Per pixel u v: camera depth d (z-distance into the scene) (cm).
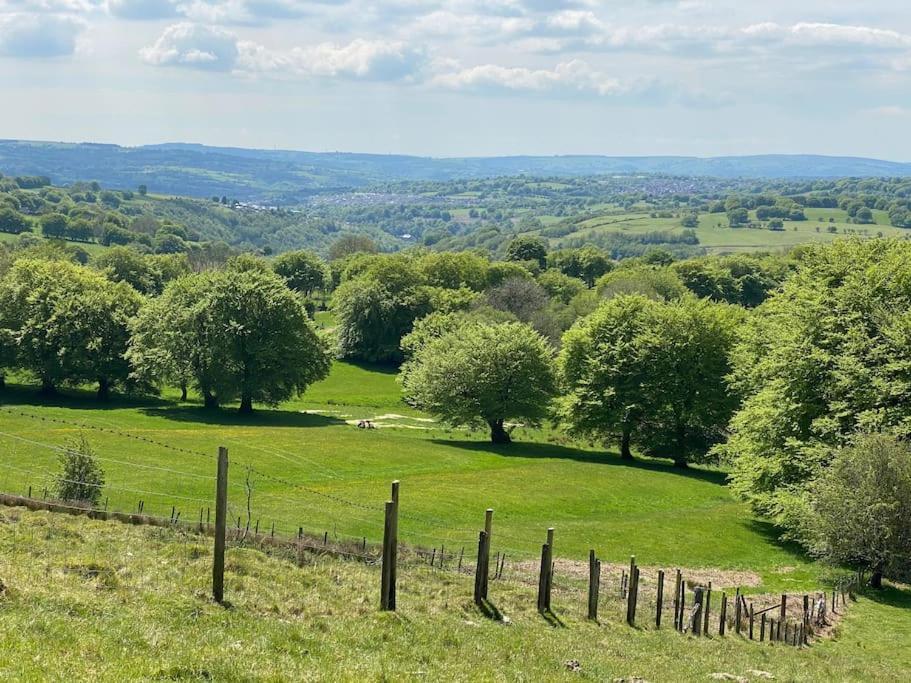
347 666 2000
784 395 6962
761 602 4959
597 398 10844
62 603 2098
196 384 12850
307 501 6712
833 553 5588
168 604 2298
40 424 9262
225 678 1773
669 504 8300
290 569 3231
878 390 6359
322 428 11212
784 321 7456
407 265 19800
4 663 1591
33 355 12888
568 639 2984
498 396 11631
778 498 6506
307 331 12862
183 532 3766
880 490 5459
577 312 17775
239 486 7019
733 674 2873
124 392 13488
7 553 2662
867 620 4784
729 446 8038
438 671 2131
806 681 2944
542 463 10019
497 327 12150
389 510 2780
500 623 3062
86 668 1655
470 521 6831
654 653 3072
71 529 3269
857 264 7231
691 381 10544
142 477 6862
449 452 10250
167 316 12538
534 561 5600
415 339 16188
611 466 10100
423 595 3309
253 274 12950
